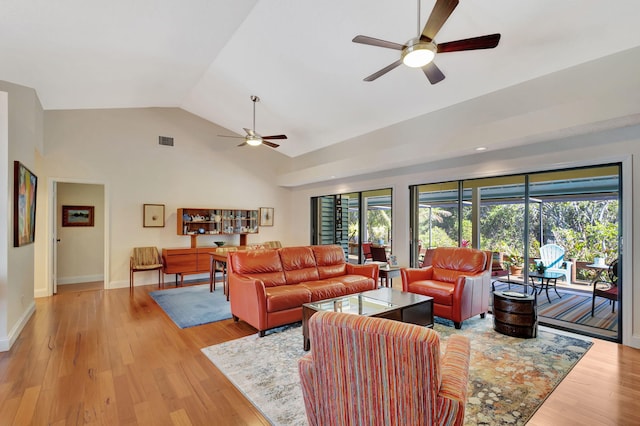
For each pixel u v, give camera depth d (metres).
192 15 3.44
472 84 4.20
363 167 5.88
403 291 4.26
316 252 4.92
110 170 6.19
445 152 4.61
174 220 6.94
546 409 2.23
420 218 5.71
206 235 7.35
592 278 4.00
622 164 3.48
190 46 4.18
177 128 7.00
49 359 2.99
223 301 5.12
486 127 4.13
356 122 5.86
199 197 7.28
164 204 6.82
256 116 6.58
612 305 4.18
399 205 5.90
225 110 6.65
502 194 4.70
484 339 3.52
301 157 8.02
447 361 1.62
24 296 3.97
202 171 7.33
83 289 6.06
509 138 3.89
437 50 2.65
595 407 2.26
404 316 3.39
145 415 2.15
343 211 7.48
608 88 3.32
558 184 4.17
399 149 5.24
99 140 6.08
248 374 2.71
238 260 4.20
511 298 3.63
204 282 6.83
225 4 3.38
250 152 8.06
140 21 3.33
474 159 4.79
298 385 2.54
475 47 2.62
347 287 4.34
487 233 4.86
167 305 4.87
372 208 6.82
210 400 2.33
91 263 6.98
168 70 4.83
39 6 2.78
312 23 3.70
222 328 3.86
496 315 3.77
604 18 2.95
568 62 3.54
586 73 3.47
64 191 6.71
